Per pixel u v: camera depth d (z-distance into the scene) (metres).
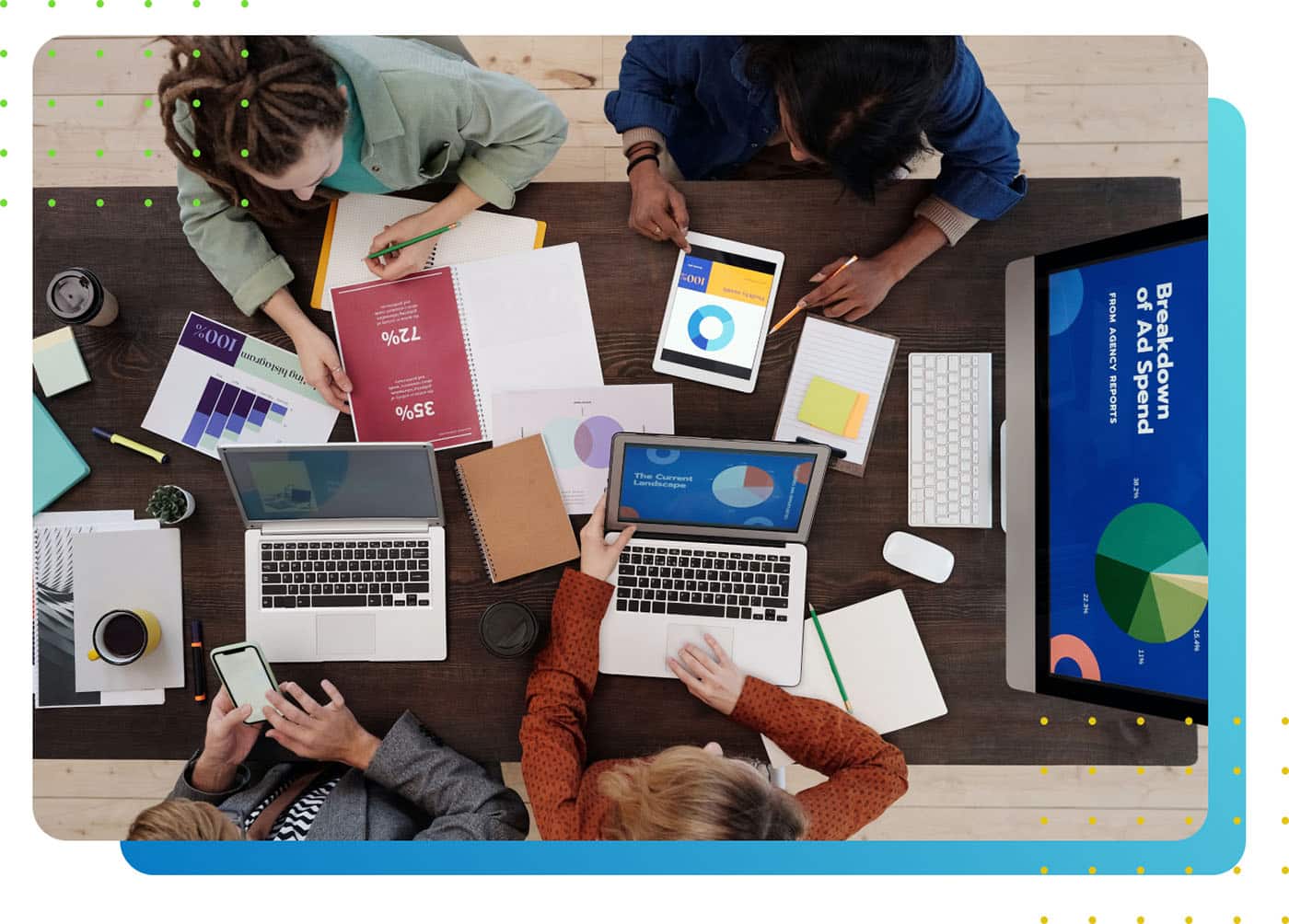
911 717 1.38
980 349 1.40
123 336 1.40
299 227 1.40
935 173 1.69
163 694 1.37
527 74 1.81
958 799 1.79
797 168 1.60
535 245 1.42
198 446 1.39
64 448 1.39
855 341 1.40
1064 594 1.24
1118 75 1.81
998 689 1.38
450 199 1.40
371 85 1.25
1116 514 1.20
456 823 1.30
